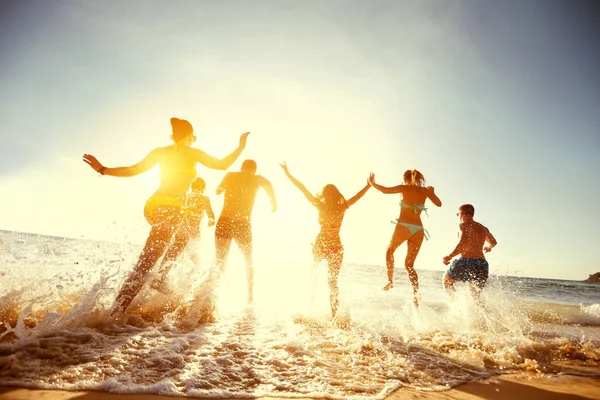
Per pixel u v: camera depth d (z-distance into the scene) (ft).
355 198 15.83
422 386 7.19
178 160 11.81
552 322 17.33
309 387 6.54
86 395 5.30
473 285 15.94
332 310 14.01
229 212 15.61
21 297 10.03
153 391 5.62
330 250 14.70
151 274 11.20
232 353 8.09
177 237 12.12
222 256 15.39
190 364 7.05
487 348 10.93
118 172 11.30
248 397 5.83
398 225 16.14
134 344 7.95
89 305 9.21
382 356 9.15
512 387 7.55
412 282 15.71
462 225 16.81
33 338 7.48
